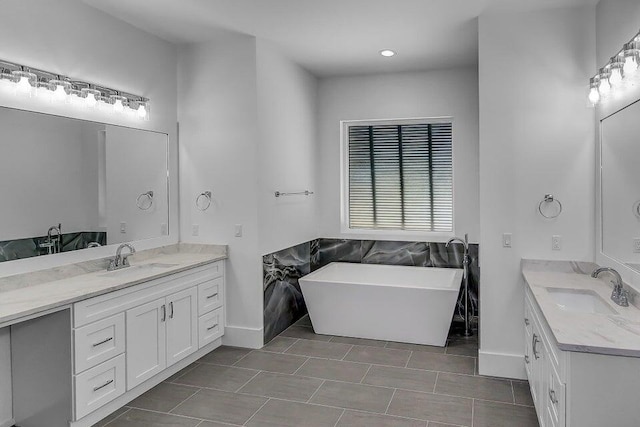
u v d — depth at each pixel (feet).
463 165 16.44
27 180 9.37
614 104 9.36
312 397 10.39
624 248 8.67
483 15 11.37
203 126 13.75
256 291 13.46
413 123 17.39
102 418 9.41
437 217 17.29
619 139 9.02
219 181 13.64
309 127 17.08
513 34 11.21
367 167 18.01
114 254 11.59
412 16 11.50
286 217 15.24
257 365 12.26
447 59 15.29
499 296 11.51
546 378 7.67
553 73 11.00
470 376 11.53
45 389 8.77
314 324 14.96
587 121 10.82
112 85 11.53
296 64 15.84
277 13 11.37
